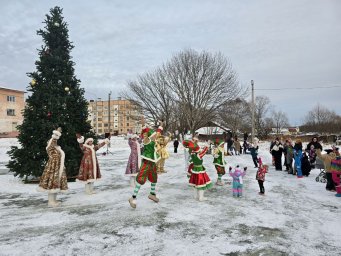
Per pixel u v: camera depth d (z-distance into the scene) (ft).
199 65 106.73
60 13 41.73
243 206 25.82
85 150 30.91
